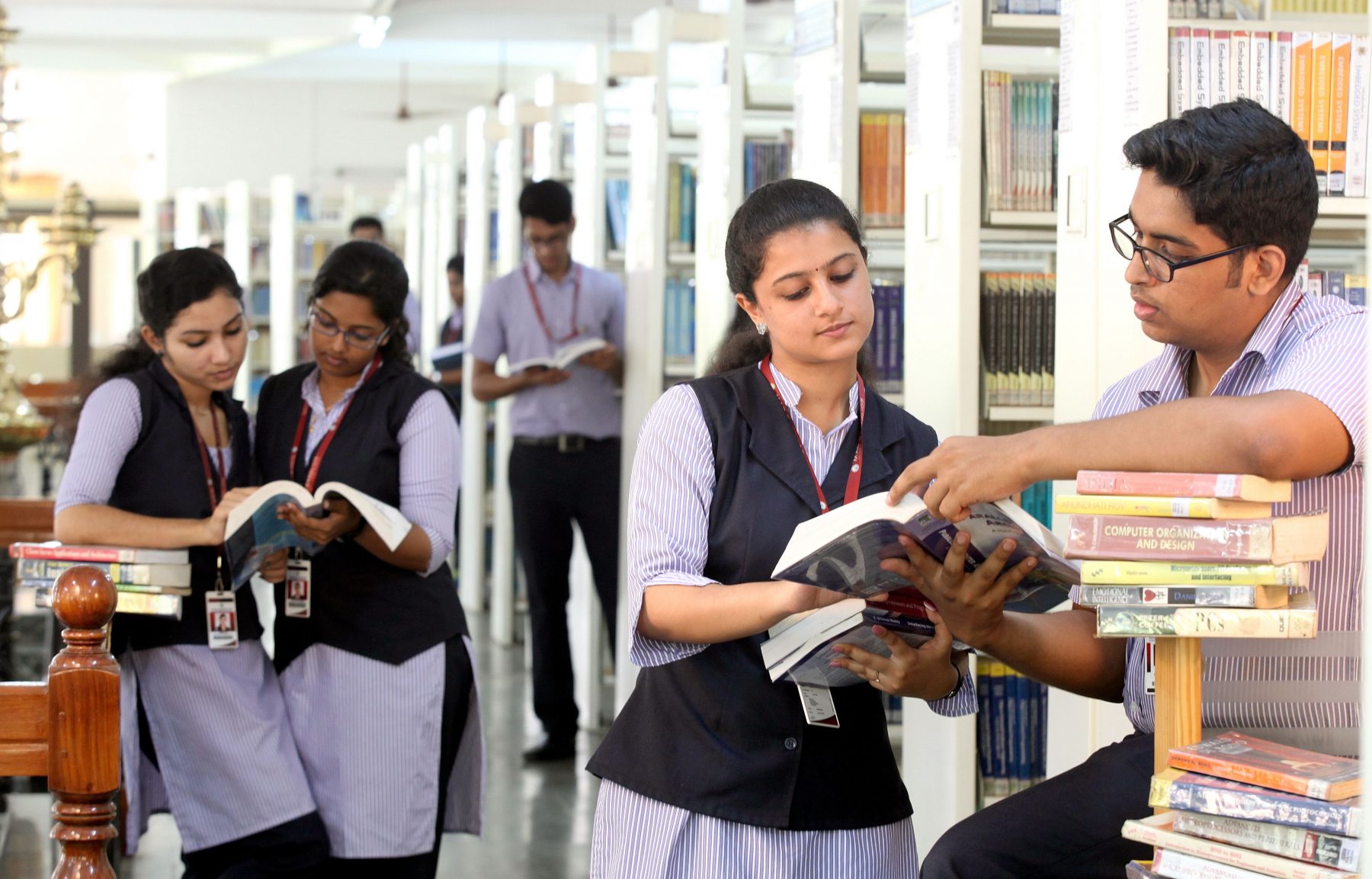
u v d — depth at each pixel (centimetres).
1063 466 171
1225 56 289
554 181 584
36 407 892
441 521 306
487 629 834
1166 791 163
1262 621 161
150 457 296
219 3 1262
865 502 180
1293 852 153
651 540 201
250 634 307
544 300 585
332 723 304
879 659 193
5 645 414
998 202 350
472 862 422
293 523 282
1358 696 183
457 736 318
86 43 1401
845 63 374
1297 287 192
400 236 1291
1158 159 186
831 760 205
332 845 301
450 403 317
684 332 534
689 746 204
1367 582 128
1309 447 164
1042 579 188
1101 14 286
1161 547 165
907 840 214
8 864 395
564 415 559
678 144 591
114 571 281
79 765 170
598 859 213
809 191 200
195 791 296
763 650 195
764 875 201
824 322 197
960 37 320
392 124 1747
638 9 1381
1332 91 294
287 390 313
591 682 596
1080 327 292
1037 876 206
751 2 1200
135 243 1343
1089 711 285
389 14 1391
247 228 1205
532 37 1446
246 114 1722
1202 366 204
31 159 1706
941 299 330
